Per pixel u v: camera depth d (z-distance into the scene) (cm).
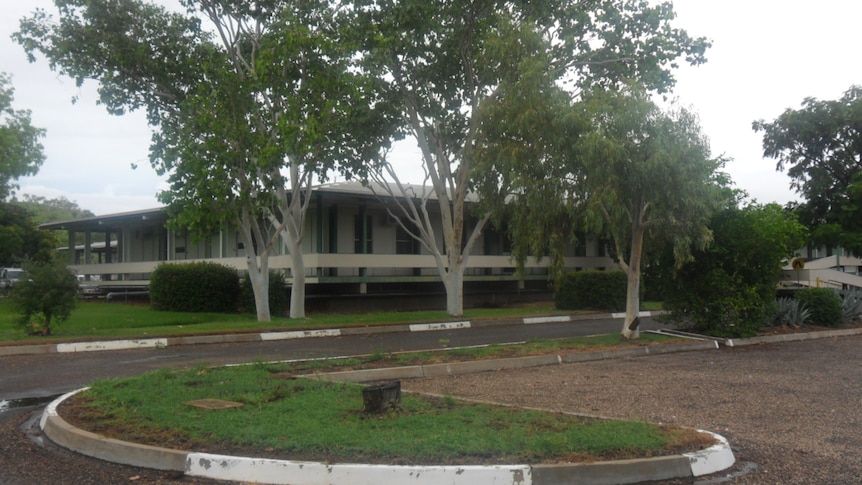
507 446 668
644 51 2269
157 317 2423
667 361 1523
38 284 1769
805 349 1778
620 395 1073
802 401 1048
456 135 2491
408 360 1362
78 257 5694
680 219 1698
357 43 2075
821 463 711
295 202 2400
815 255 4706
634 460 647
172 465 664
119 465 684
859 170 3478
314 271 2858
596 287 3061
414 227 3434
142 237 4244
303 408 837
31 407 978
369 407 801
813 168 3638
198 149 1977
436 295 3384
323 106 1995
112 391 946
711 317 1934
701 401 1036
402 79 2322
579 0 2284
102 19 2131
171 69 2197
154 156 2116
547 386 1152
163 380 1023
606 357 1577
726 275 1903
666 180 1608
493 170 2000
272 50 1984
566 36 2212
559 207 1752
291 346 1761
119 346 1708
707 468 673
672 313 2016
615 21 2250
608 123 1650
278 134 2052
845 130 3559
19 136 3716
